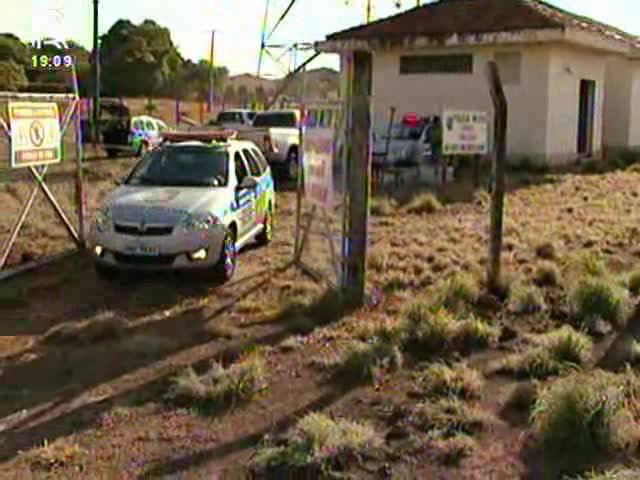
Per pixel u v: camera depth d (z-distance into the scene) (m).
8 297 8.94
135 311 8.51
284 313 8.20
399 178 19.59
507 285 8.81
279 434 5.33
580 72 26.25
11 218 13.93
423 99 25.80
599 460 4.93
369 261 10.20
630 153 29.06
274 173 21.33
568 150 25.69
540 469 4.84
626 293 8.45
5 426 5.52
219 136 11.42
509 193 18.11
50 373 6.61
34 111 9.89
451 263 10.49
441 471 4.81
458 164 20.94
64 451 5.07
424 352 7.00
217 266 9.43
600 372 6.12
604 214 15.06
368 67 8.10
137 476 4.77
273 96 41.44
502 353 7.00
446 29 24.83
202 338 7.53
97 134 31.00
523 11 24.56
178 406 5.86
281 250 11.74
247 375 6.16
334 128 8.59
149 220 9.17
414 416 5.55
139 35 63.56
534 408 5.58
